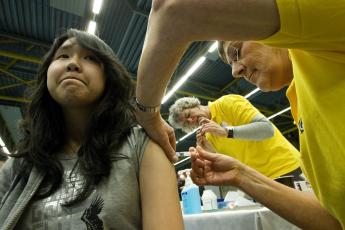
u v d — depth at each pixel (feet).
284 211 2.97
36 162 2.68
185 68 18.02
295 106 2.84
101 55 3.00
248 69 3.51
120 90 3.03
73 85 2.75
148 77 2.06
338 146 1.99
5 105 24.77
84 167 2.52
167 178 2.43
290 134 30.53
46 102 3.12
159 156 2.54
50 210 2.35
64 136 3.11
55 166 2.61
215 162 3.25
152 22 1.86
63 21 15.14
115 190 2.35
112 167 2.50
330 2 1.45
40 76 3.17
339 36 1.57
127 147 2.64
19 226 2.37
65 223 2.27
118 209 2.27
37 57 18.52
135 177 2.49
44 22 15.34
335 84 1.86
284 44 1.65
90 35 3.13
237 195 5.06
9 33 16.20
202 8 1.52
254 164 5.57
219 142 6.04
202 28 1.62
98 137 2.67
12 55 17.80
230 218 3.61
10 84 22.25
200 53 15.85
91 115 2.83
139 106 2.37
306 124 2.24
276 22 1.51
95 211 2.26
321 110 1.99
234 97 6.41
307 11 1.46
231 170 3.20
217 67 19.67
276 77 3.30
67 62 2.83
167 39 1.75
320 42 1.63
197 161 3.29
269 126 5.48
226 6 1.49
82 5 13.26
